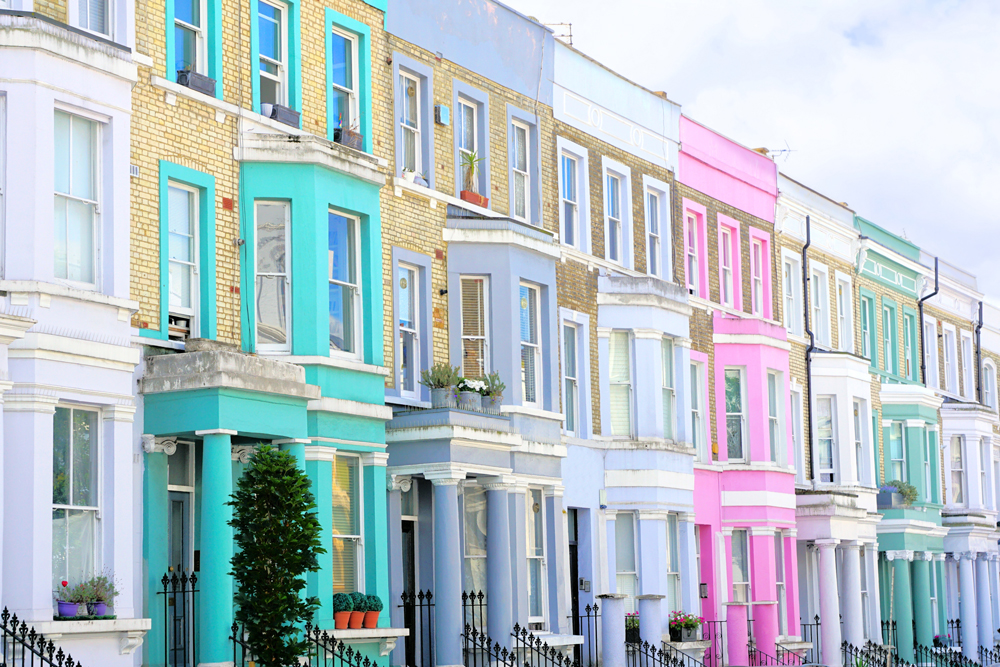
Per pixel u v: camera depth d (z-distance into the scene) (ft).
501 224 97.50
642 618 105.40
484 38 102.47
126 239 71.10
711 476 123.75
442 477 87.40
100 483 69.21
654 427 112.06
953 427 174.70
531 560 99.91
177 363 72.79
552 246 101.81
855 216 158.30
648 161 120.37
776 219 139.44
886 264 164.86
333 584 83.35
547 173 108.06
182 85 77.66
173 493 76.23
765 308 136.26
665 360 116.16
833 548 134.10
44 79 67.21
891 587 155.63
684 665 108.47
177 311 77.15
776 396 132.26
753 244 136.36
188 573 76.07
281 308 81.66
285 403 76.69
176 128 77.20
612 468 110.32
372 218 87.20
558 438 99.91
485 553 94.99
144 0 76.28
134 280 73.72
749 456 127.34
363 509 85.30
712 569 122.11
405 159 95.25
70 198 69.21
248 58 82.84
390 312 91.04
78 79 69.05
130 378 70.85
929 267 176.14
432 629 91.25
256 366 74.49
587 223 111.55
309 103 86.84
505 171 103.81
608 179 116.26
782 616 128.88
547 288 101.55
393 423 88.53
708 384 124.67
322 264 82.33
